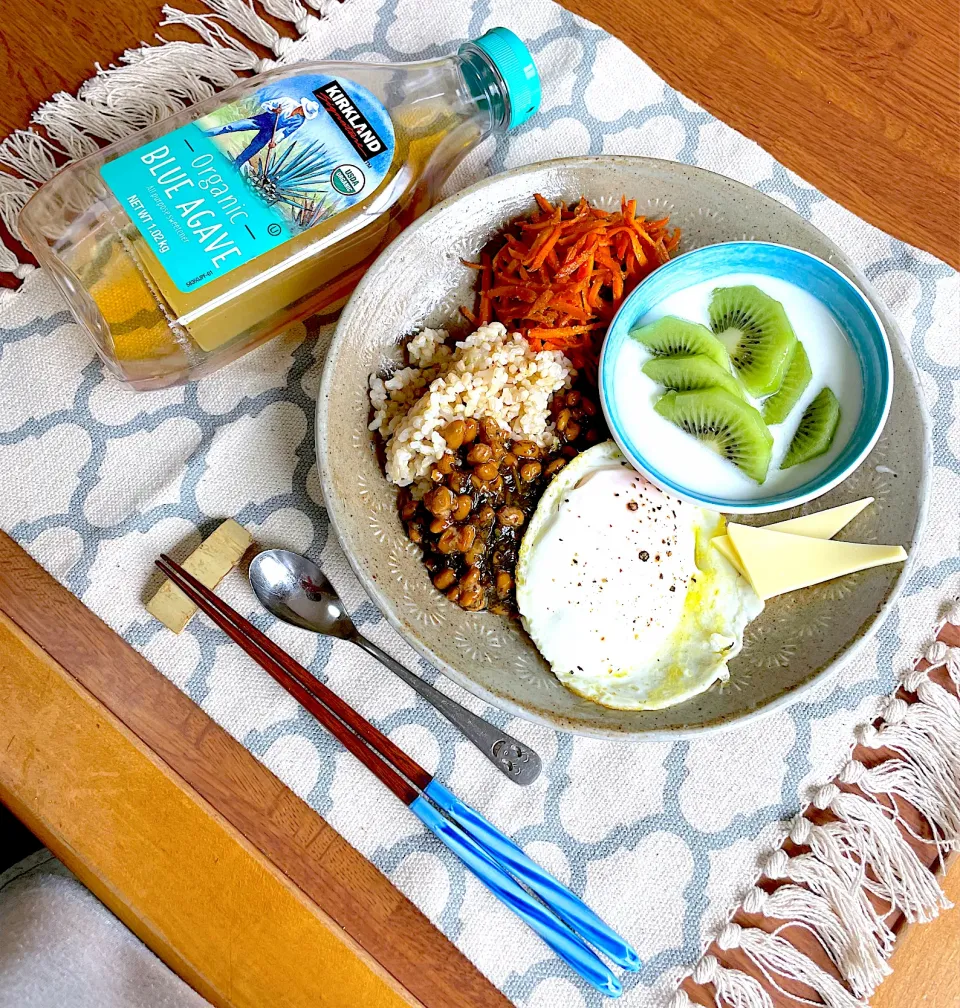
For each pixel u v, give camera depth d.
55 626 0.37
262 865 0.35
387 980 0.35
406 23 0.41
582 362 0.38
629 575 0.36
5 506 0.38
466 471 0.36
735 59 0.42
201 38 0.40
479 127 0.38
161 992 0.35
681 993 0.36
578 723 0.34
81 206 0.36
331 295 0.39
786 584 0.35
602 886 0.36
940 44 0.42
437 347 0.38
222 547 0.37
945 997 0.36
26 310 0.39
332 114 0.35
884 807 0.37
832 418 0.36
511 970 0.36
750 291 0.37
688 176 0.37
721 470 0.36
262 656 0.36
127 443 0.38
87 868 0.34
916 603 0.39
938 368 0.41
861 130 0.42
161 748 0.36
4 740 0.35
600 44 0.42
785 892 0.36
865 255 0.41
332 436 0.35
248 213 0.34
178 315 0.35
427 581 0.37
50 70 0.40
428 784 0.35
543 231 0.37
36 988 0.34
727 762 0.37
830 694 0.38
